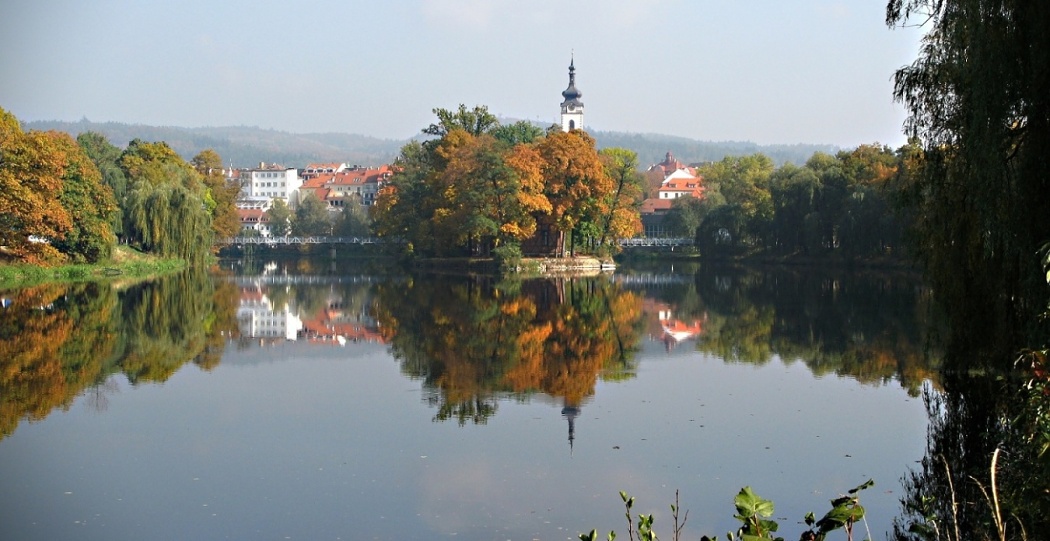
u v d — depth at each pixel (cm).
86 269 8150
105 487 2011
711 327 4769
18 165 7050
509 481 2045
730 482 2033
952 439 2336
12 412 2722
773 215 11706
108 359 3703
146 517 1823
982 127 2236
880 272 8869
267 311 5712
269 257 16325
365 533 1739
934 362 3503
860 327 4616
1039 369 1404
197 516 1828
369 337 4438
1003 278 2467
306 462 2198
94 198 8494
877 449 2272
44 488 2003
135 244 9781
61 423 2588
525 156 9494
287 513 1847
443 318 5284
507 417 2652
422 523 1789
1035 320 2209
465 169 9475
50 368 3469
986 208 2255
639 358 3725
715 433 2448
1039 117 2200
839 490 1970
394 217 11381
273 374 3388
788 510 1856
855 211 9288
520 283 8325
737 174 17275
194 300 6406
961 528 1677
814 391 3000
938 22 2509
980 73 2228
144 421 2616
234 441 2392
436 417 2656
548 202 9569
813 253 10500
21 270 7519
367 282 8638
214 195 12775
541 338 4381
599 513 1841
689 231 15538
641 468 2136
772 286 7625
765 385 3112
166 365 3584
